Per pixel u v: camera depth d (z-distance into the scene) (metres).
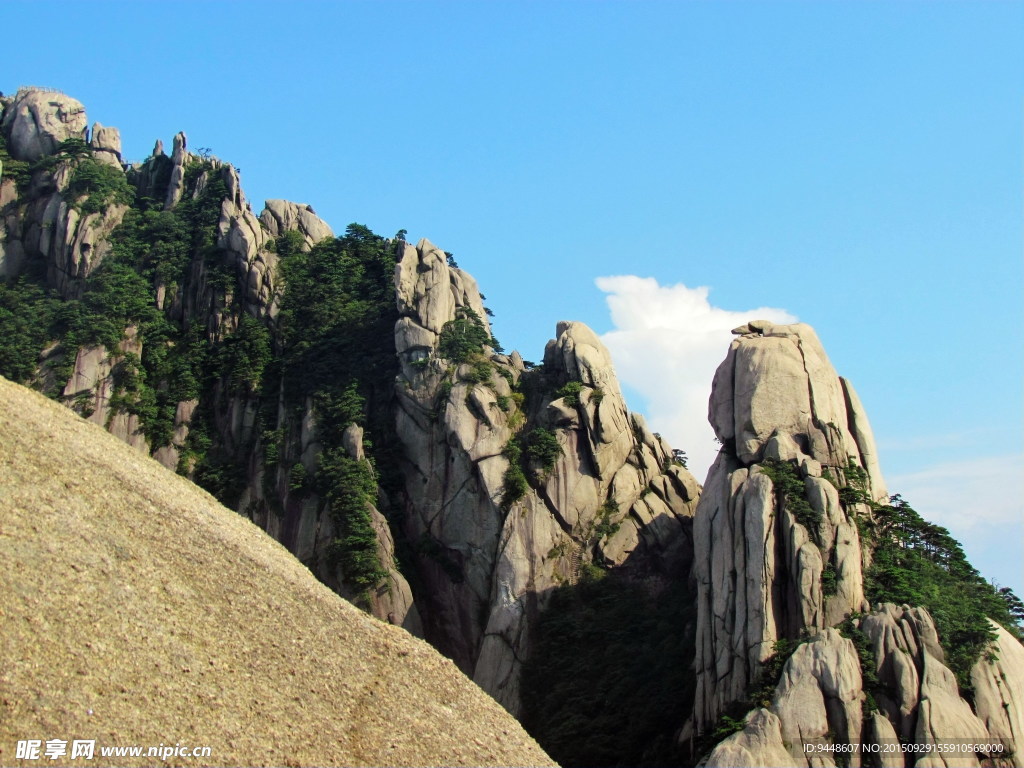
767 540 133.00
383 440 174.25
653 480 167.62
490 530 162.38
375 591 156.88
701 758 123.56
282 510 169.75
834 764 118.12
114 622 94.31
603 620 154.00
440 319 179.25
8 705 83.50
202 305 195.12
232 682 96.06
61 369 184.62
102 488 108.94
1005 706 123.69
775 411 144.25
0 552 94.62
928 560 138.50
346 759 95.81
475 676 153.12
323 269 197.75
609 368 173.00
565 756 139.88
